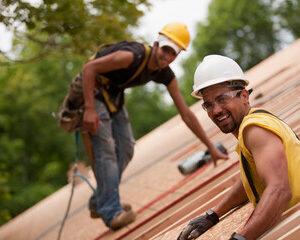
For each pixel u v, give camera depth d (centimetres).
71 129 353
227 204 224
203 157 407
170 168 502
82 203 581
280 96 436
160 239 252
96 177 350
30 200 2192
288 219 161
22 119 2341
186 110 355
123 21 586
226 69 181
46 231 548
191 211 295
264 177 153
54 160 2556
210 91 181
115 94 349
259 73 823
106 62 317
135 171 614
